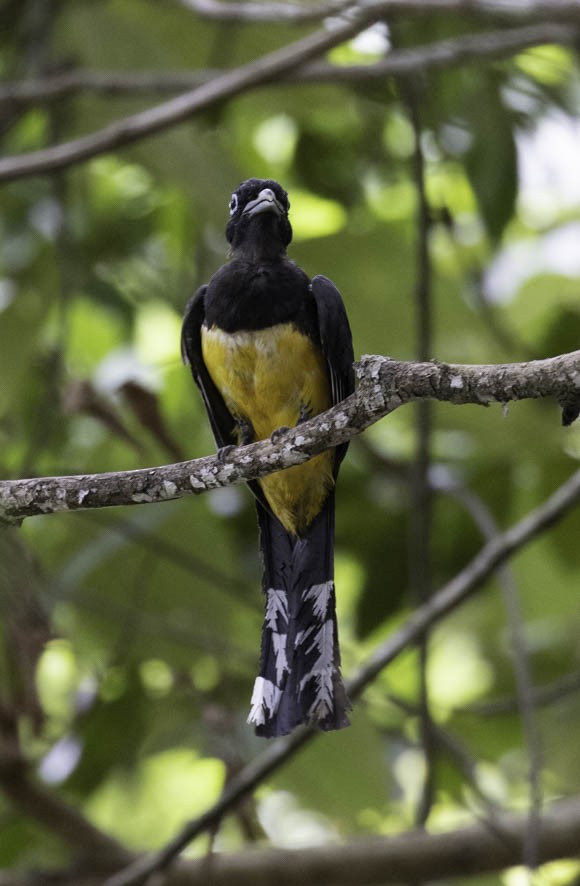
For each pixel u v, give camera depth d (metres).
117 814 14.03
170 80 11.93
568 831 10.52
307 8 11.36
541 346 12.90
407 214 13.80
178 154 11.55
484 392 6.34
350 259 12.24
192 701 11.61
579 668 13.00
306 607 8.41
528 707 9.60
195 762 11.94
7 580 9.60
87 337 13.59
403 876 10.56
